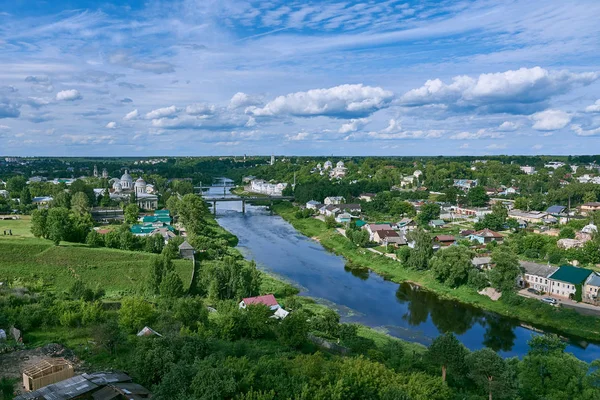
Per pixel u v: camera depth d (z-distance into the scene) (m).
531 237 151.62
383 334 91.94
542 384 61.53
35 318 74.00
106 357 61.94
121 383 50.72
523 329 98.12
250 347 68.25
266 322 78.69
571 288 108.75
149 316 76.38
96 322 75.00
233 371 48.75
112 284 110.31
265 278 127.94
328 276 136.75
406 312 107.75
